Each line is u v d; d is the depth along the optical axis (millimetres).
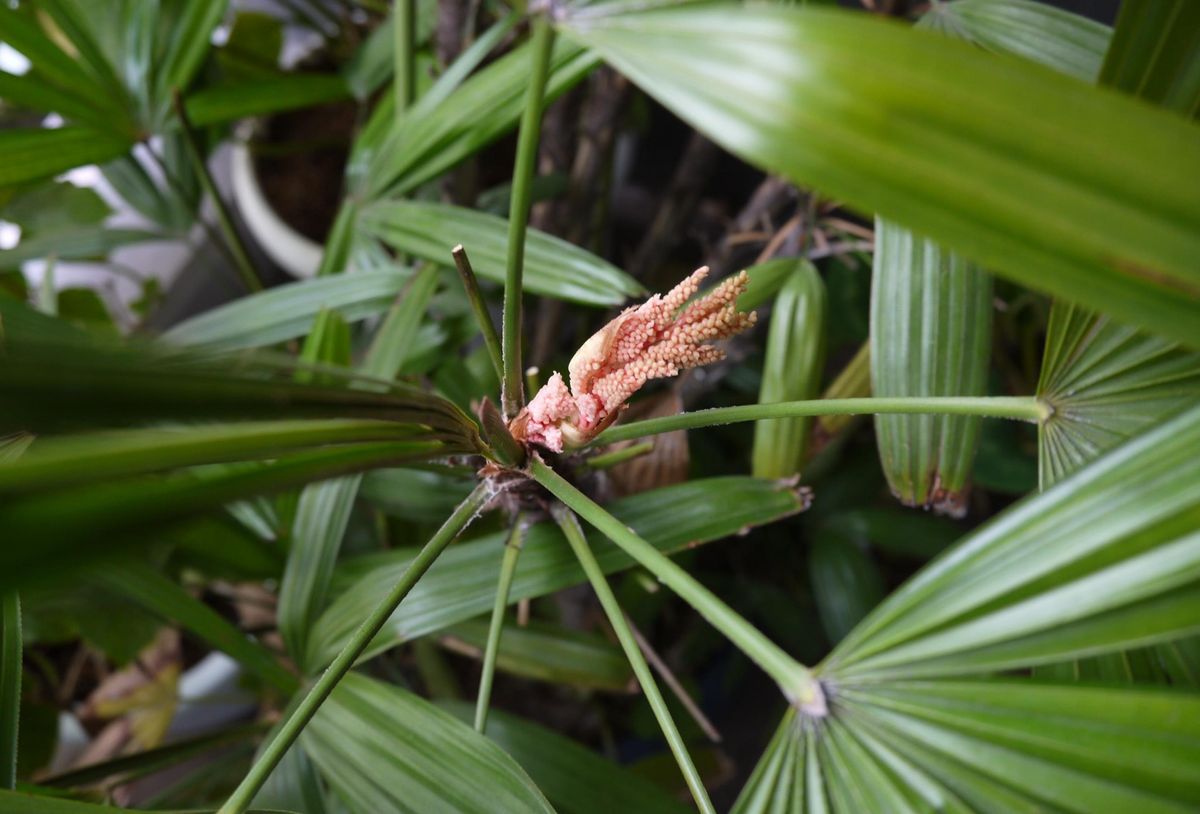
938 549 994
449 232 750
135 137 814
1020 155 446
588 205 1002
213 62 935
